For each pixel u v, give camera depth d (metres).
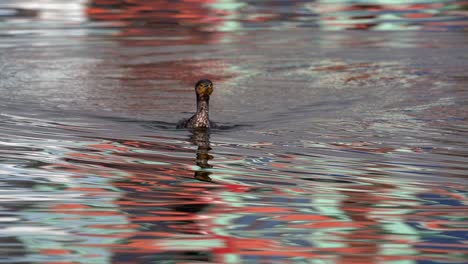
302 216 10.27
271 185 11.58
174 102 18.06
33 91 19.05
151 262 8.79
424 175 12.12
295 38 26.25
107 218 10.15
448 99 17.89
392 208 10.57
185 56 23.61
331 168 12.51
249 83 20.06
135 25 28.67
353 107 17.23
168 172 12.25
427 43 25.27
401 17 30.02
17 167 12.46
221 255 9.00
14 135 14.66
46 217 10.19
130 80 20.45
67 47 24.81
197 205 10.66
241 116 16.56
